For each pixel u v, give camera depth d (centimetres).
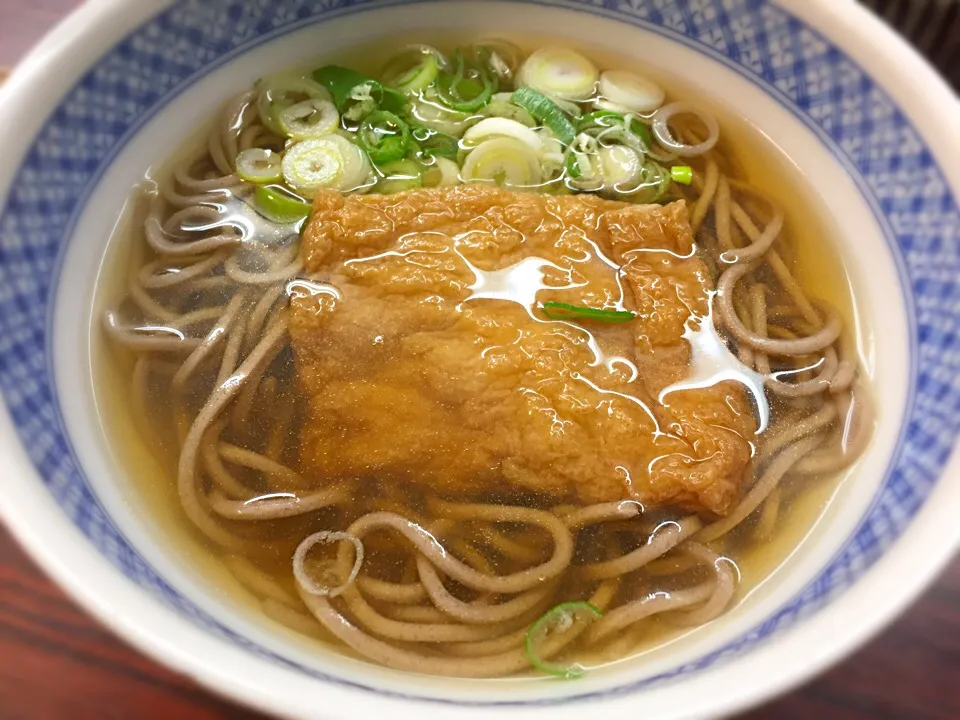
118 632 11
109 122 18
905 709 15
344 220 17
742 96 20
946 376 16
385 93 21
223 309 18
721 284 18
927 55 24
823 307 19
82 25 16
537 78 21
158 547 14
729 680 11
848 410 17
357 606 15
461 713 11
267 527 16
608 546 16
